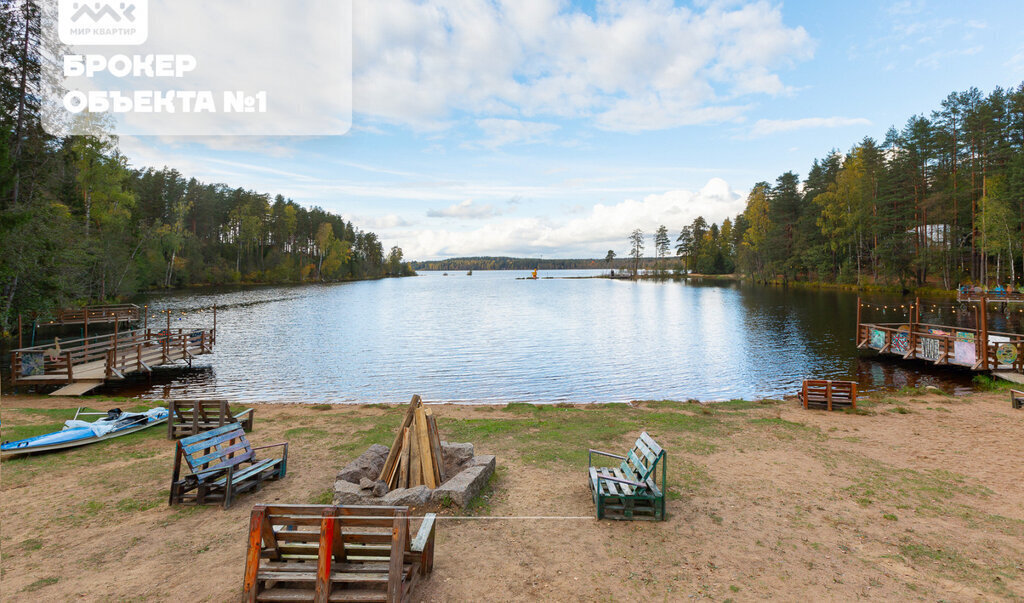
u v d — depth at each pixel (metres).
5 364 22.92
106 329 37.16
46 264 25.62
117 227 53.25
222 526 6.43
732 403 15.55
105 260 47.78
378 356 28.12
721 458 9.48
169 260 83.50
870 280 70.62
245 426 11.81
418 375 23.12
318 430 11.79
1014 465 9.06
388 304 68.62
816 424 12.37
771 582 5.07
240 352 29.27
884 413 13.59
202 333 26.22
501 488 7.72
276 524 4.46
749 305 57.12
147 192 84.81
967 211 56.12
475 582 5.00
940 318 38.59
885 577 5.19
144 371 22.78
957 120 59.12
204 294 76.44
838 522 6.60
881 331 25.83
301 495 7.51
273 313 52.94
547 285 142.00
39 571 5.24
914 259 60.03
